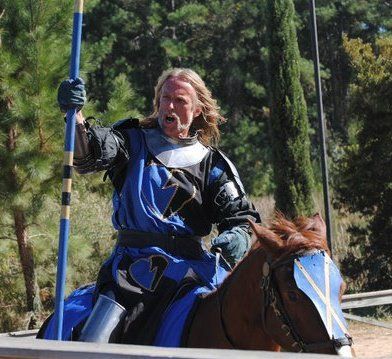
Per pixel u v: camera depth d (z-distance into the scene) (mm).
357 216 32594
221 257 8594
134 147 8875
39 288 24812
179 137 8898
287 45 35312
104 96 61719
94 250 25359
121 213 8750
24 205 20969
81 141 8547
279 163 34562
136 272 8445
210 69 70188
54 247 23156
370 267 28781
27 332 12148
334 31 74188
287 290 7242
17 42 20844
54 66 20922
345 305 13711
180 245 8609
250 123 66438
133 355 5551
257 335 7852
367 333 22328
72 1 21391
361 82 28562
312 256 7355
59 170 21234
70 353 5914
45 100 20453
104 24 67062
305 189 34281
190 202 8656
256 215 8867
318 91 26453
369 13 73312
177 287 8367
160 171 8672
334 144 64750
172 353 5457
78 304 8773
